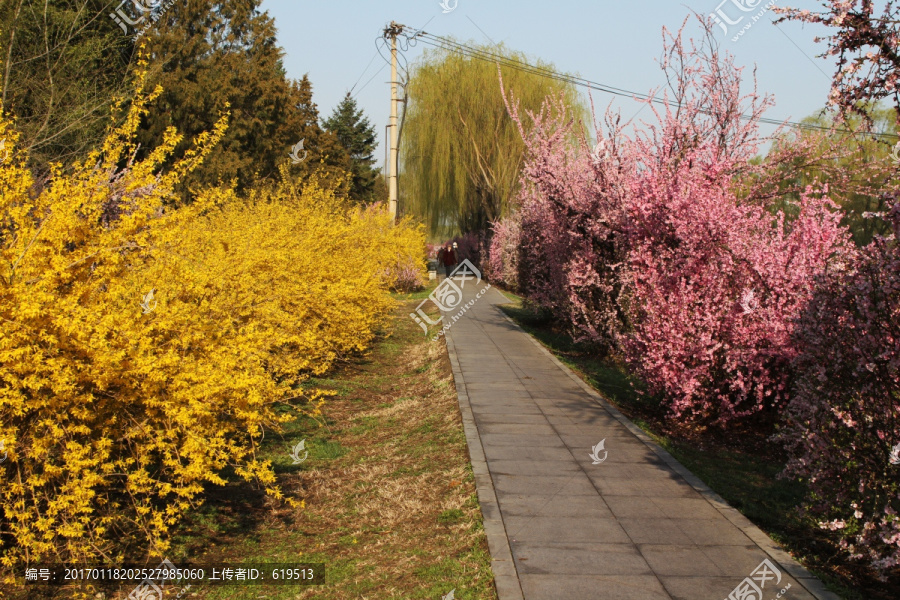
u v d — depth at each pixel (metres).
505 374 11.63
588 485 6.28
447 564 4.82
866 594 4.44
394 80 25.05
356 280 12.60
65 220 4.36
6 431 4.17
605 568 4.61
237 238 7.77
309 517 6.10
